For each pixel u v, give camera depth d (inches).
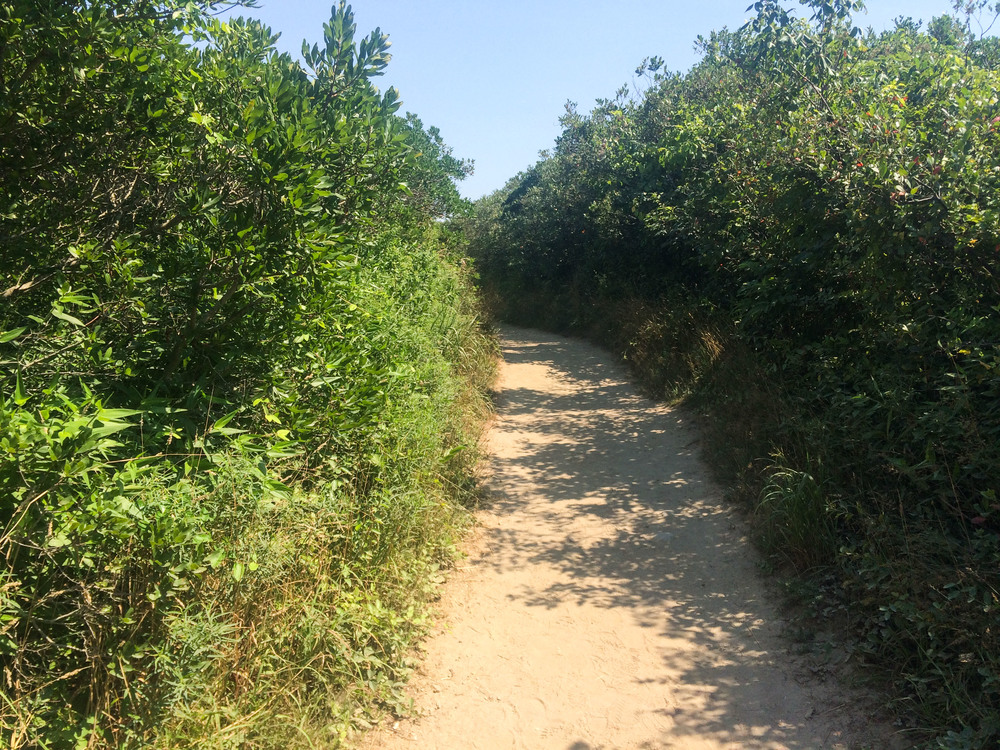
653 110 517.7
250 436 145.6
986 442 157.2
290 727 120.1
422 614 169.0
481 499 249.9
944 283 193.6
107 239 147.3
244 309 153.0
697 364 356.8
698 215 376.2
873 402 192.5
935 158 186.7
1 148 142.6
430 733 132.9
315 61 197.6
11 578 98.4
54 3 129.9
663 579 190.9
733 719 134.6
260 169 146.6
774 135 289.6
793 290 267.0
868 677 139.5
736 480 240.5
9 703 90.1
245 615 127.6
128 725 103.1
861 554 165.3
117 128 150.8
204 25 162.2
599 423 338.0
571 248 705.0
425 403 243.9
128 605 108.7
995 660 123.1
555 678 150.1
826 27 274.7
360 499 177.6
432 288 377.4
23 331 125.3
